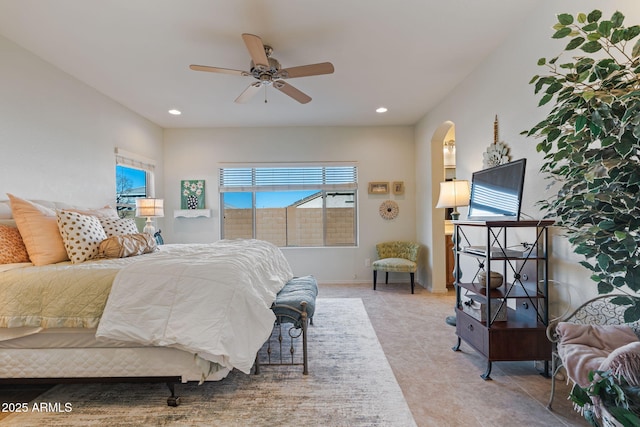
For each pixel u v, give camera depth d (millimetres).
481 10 2350
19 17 2338
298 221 5484
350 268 5379
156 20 2400
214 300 1815
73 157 3307
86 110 3496
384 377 2203
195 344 1723
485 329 2176
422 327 3205
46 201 2775
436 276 4652
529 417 1757
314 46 2801
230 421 1746
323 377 2207
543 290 2291
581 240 1226
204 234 5352
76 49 2789
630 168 1144
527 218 2475
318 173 5414
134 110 4395
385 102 4219
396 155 5355
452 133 5328
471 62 3135
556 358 1871
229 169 5410
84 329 1867
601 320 1826
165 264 1943
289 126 5324
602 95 1132
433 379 2174
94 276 1893
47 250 2225
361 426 1701
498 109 2855
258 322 1922
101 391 2047
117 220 2951
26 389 2072
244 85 3580
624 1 1704
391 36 2660
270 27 2510
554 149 2182
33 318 1817
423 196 4953
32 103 2836
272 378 2197
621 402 1120
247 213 5473
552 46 2184
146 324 1785
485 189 2707
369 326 3236
